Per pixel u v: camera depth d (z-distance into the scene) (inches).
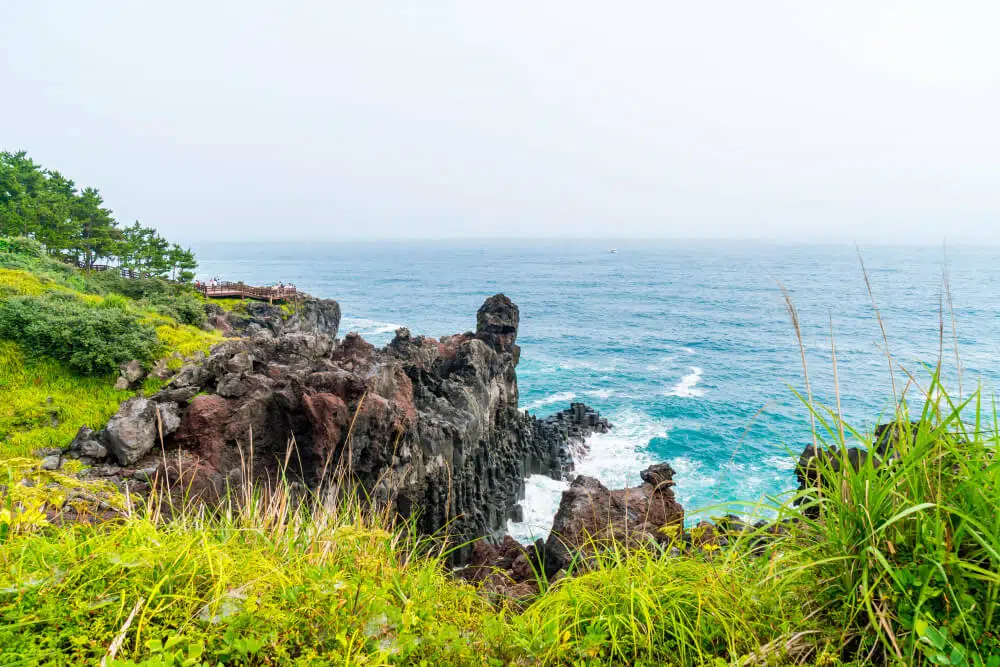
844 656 117.7
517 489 1208.8
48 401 788.0
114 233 2492.6
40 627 105.2
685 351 3004.4
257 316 2058.3
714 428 1673.2
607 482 1309.1
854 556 116.5
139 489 527.5
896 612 111.0
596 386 2253.9
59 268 1649.9
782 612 126.0
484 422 1138.7
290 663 108.4
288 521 183.2
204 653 106.7
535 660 126.0
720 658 116.4
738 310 4616.1
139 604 105.8
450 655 122.6
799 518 142.3
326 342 1019.9
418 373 1092.5
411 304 5226.4
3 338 892.6
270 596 124.5
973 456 117.7
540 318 4338.1
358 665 108.7
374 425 690.2
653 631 129.4
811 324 3683.6
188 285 2150.6
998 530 103.7
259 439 644.1
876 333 3152.1
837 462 152.2
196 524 172.2
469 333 1536.7
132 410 623.8
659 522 397.7
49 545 127.1
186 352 994.1
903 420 128.6
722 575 139.8
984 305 3969.0
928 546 108.8
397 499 752.3
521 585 263.7
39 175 2459.4
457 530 868.6
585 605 146.1
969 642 102.3
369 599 129.8
